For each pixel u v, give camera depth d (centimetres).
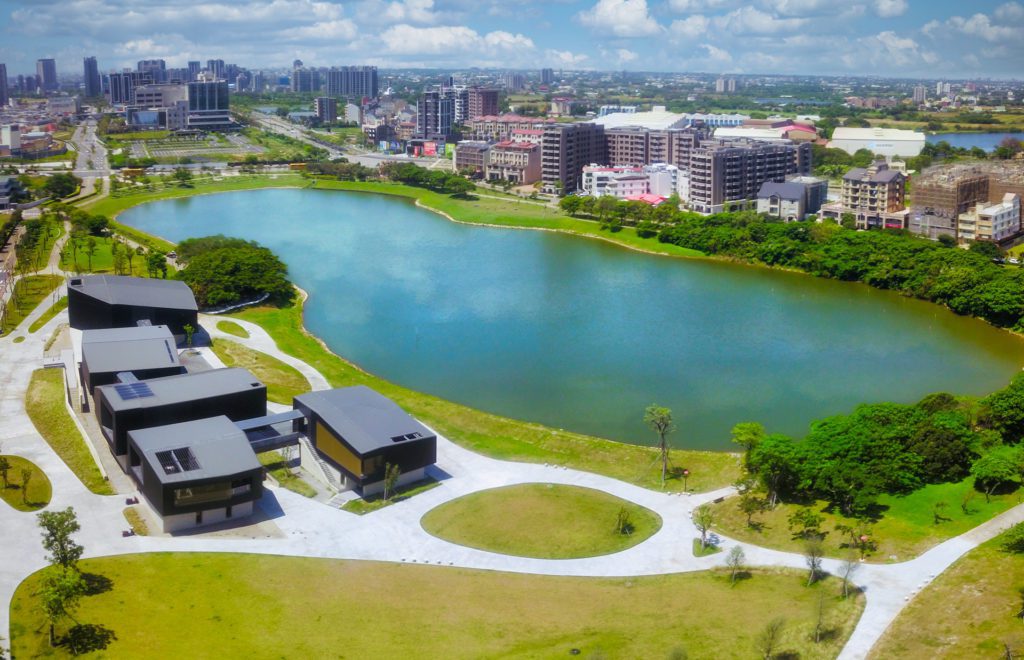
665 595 18512
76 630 17112
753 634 16700
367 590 18900
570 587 18988
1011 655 15250
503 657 16425
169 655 16462
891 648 16050
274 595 18625
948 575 18162
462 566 19950
